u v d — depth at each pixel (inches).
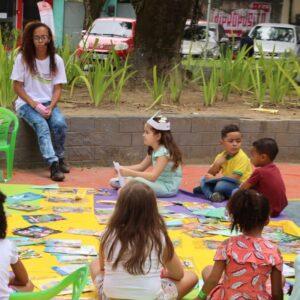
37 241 204.1
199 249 205.3
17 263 156.0
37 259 192.9
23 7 789.2
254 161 238.5
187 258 198.8
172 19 378.6
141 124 296.2
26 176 276.4
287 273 189.6
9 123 269.7
